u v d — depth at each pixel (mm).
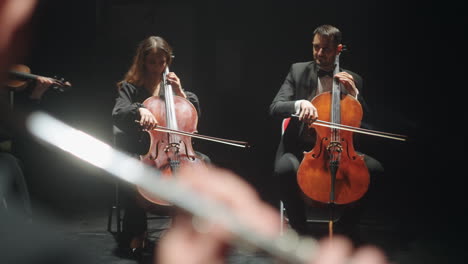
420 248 3330
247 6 6293
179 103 3355
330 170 3168
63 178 5133
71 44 5461
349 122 3273
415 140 6199
